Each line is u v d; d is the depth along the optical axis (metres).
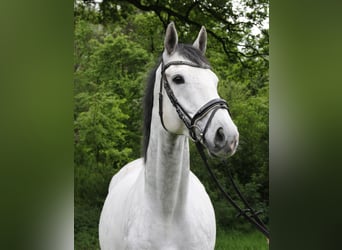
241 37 8.51
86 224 6.82
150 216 2.45
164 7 7.71
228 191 7.67
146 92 2.55
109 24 9.41
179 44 2.44
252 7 8.30
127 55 8.96
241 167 7.98
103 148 8.12
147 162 2.48
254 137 7.98
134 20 9.18
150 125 2.53
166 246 2.43
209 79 2.27
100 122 8.06
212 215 2.88
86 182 7.70
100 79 8.95
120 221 2.74
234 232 7.22
